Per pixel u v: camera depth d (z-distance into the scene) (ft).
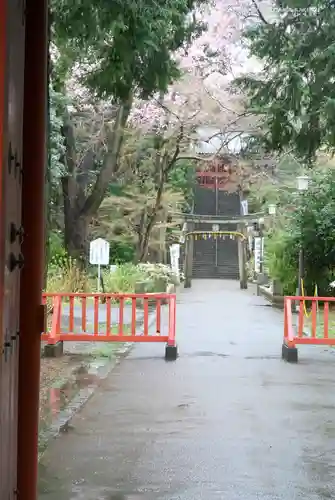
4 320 8.40
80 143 82.74
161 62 26.76
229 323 58.18
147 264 91.76
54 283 66.90
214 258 167.94
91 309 64.39
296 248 73.61
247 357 37.99
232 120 87.81
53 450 19.42
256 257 126.00
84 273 75.36
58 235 82.89
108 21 22.25
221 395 27.45
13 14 8.91
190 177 129.29
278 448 19.89
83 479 16.88
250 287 128.98
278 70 34.17
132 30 22.93
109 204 96.63
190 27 31.94
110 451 19.38
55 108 59.57
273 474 17.46
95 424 22.53
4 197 7.82
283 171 107.76
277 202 111.86
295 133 32.30
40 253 10.57
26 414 10.49
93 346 41.16
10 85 8.64
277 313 69.51
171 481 16.79
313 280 73.67
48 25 11.47
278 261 78.02
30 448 10.50
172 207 116.78
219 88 87.35
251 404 25.88
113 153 78.18
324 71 30.60
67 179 78.59
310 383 30.35
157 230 117.91
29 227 10.46
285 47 33.24
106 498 15.51
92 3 21.68
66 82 66.74
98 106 78.18
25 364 10.52
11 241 9.03
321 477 17.28
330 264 72.49
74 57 31.32
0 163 7.63
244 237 131.03
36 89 10.47
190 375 32.04
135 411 24.45
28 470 10.49
